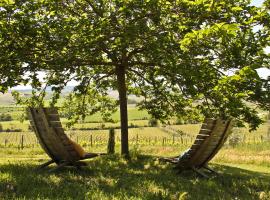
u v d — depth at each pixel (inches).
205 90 568.1
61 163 450.6
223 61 557.0
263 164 762.2
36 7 597.6
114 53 641.6
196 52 561.3
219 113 554.9
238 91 504.1
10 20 589.9
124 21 624.4
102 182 363.3
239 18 583.8
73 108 909.2
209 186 384.5
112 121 941.8
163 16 637.3
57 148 425.4
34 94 799.7
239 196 352.8
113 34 609.3
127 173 444.1
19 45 604.4
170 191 337.4
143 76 823.1
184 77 582.9
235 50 531.2
